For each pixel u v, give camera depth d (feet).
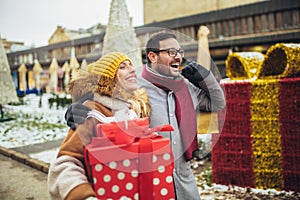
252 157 10.47
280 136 9.93
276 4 34.60
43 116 33.40
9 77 34.96
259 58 11.17
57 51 67.72
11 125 28.58
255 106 10.24
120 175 3.37
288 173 9.87
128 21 20.89
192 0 58.39
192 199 5.05
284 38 33.30
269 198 9.61
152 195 3.41
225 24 39.81
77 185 3.42
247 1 50.01
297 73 9.56
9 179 13.43
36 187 12.29
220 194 10.21
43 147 19.44
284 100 9.72
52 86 60.44
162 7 63.16
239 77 11.49
